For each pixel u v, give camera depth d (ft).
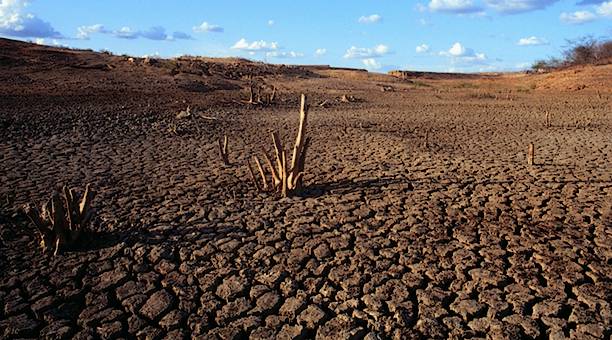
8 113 45.29
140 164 30.50
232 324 12.24
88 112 50.01
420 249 16.72
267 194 23.89
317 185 25.82
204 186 25.27
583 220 19.75
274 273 14.84
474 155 34.99
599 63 158.71
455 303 13.07
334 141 41.37
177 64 104.37
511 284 14.06
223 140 40.86
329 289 13.83
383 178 27.40
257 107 70.38
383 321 12.26
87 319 12.39
